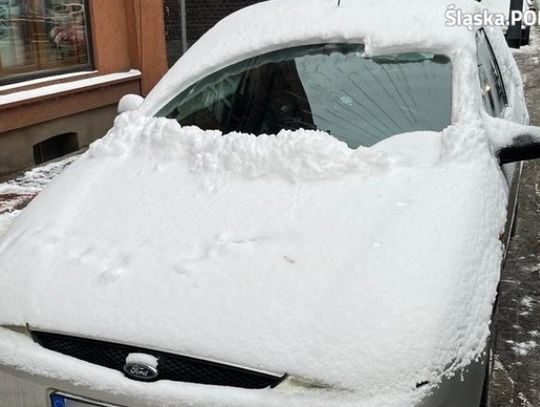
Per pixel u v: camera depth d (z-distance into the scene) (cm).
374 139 296
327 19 349
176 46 1380
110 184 281
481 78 342
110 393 204
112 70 799
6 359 218
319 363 191
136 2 805
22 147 666
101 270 230
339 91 321
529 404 302
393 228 227
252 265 219
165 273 222
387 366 190
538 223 514
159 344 203
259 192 255
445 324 201
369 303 201
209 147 284
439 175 254
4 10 675
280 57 345
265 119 322
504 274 428
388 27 333
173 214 252
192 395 196
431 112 300
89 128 761
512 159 295
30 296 226
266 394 191
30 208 282
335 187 250
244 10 393
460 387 201
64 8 741
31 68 710
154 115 341
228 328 202
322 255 218
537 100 893
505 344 351
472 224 235
